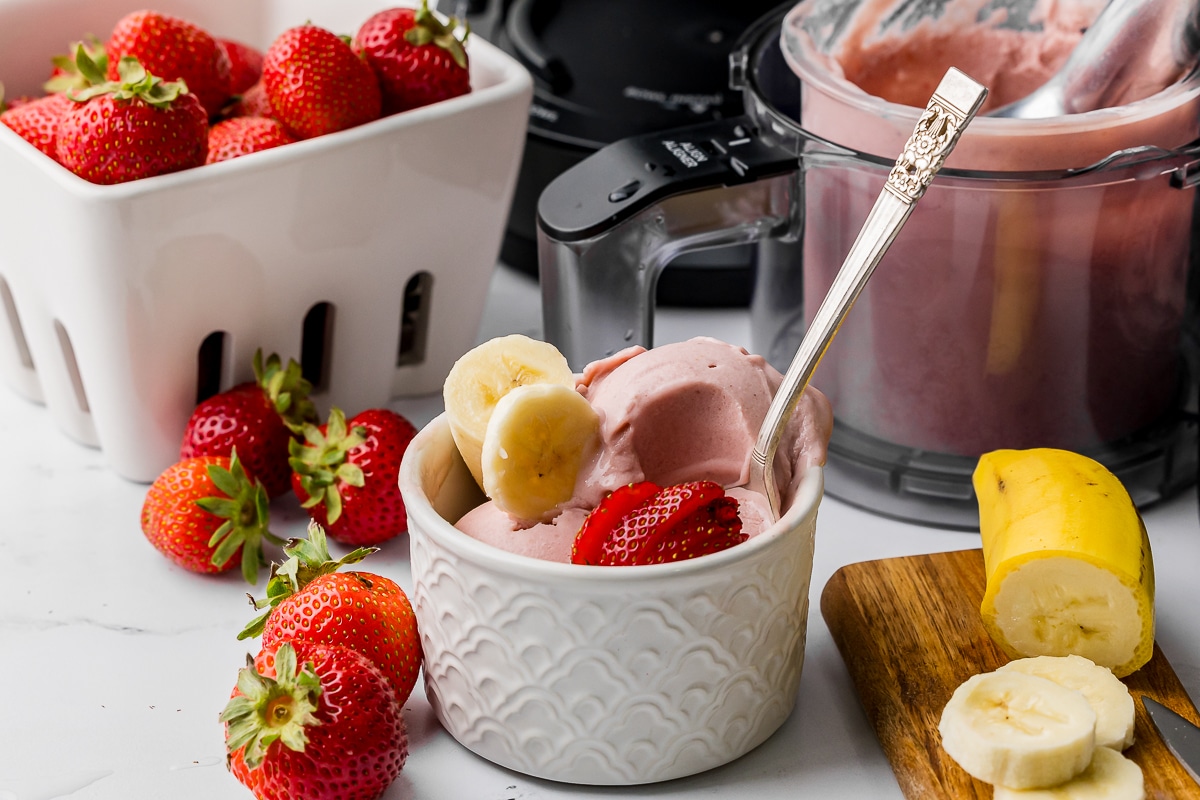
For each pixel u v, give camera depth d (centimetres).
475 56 104
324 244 95
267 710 66
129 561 91
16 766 74
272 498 97
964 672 77
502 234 106
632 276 92
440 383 110
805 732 77
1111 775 68
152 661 82
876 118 85
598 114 114
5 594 88
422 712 78
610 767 71
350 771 67
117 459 98
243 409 93
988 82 97
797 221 94
